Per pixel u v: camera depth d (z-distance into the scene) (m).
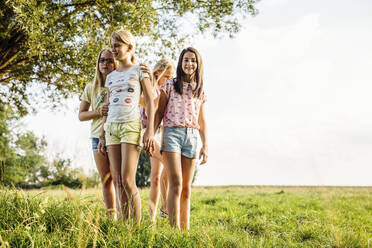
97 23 7.64
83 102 3.51
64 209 2.46
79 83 7.88
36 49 6.54
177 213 2.96
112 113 2.80
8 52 7.75
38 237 1.95
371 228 4.62
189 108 3.21
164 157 3.11
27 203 2.38
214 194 10.02
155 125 3.29
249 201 7.50
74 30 7.29
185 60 3.28
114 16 7.52
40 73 8.57
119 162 2.79
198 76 3.33
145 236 2.21
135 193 2.65
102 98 3.32
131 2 7.52
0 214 2.31
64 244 1.90
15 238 1.90
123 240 2.03
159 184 3.70
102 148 3.08
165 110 3.27
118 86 2.86
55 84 8.81
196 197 8.37
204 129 3.50
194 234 2.46
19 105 10.14
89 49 7.35
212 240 2.38
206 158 3.45
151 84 2.96
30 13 5.92
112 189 3.14
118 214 2.56
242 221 4.45
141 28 7.75
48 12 6.78
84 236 1.94
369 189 14.36
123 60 3.00
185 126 3.15
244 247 2.49
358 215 5.89
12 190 2.86
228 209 5.88
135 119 2.77
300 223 4.70
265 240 3.02
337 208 6.38
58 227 2.16
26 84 9.50
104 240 1.98
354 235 3.35
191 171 3.21
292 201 7.79
